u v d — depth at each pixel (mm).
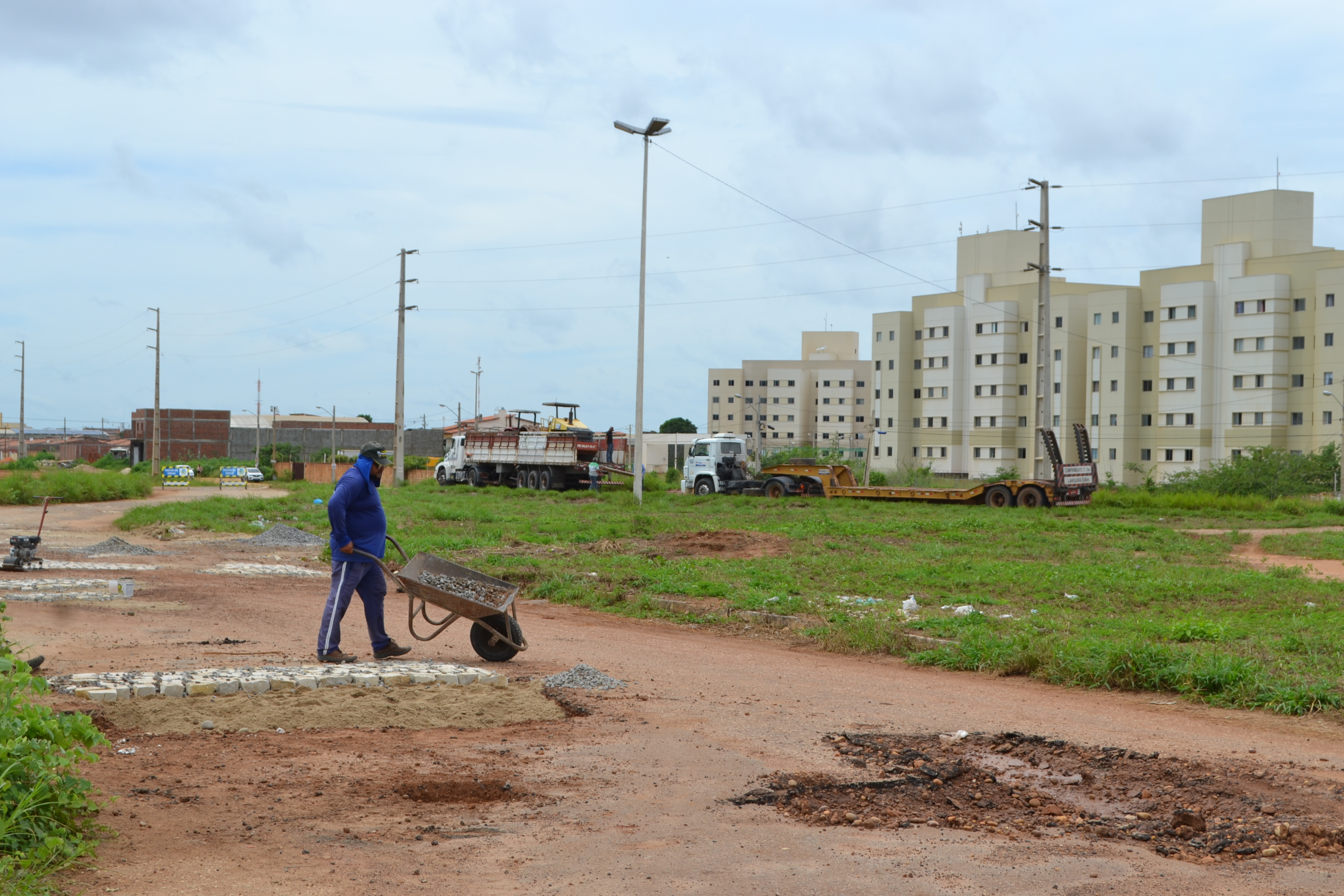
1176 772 6676
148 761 6340
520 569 18234
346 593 9773
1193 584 16672
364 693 8078
